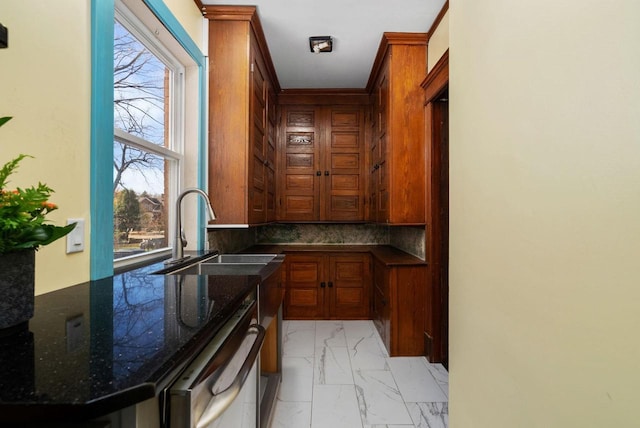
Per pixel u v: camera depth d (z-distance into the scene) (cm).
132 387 42
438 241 232
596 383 58
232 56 204
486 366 98
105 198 111
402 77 239
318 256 323
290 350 250
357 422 164
